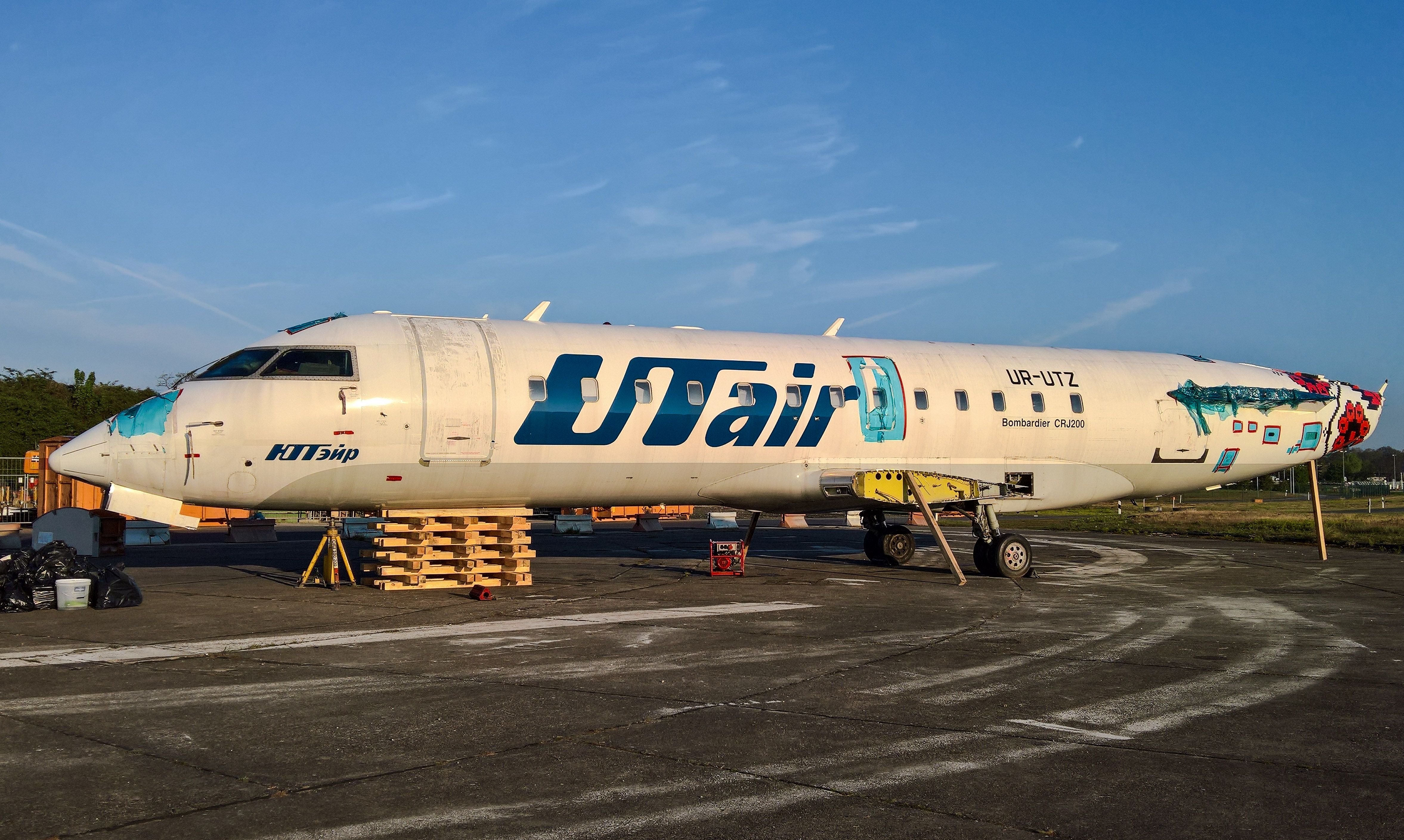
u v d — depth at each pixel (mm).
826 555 24500
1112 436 21453
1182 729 7922
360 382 15641
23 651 10805
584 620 13188
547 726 7820
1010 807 6059
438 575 17188
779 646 11391
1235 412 22609
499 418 16328
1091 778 6641
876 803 6102
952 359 20719
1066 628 12930
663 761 6914
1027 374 21109
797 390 18781
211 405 15188
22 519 36156
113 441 15000
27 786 6242
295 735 7480
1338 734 7812
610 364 17453
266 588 16500
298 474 15461
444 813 5840
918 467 19859
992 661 10633
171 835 5438
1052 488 21078
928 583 18125
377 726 7750
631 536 32344
